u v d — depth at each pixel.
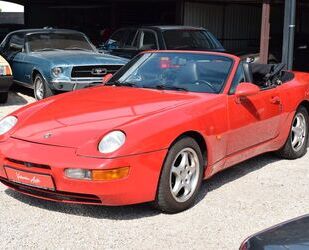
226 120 5.05
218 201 4.94
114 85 5.71
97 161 4.11
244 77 5.60
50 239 4.04
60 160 4.18
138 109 4.68
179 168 4.57
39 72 10.34
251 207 4.81
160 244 3.99
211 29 19.27
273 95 5.86
